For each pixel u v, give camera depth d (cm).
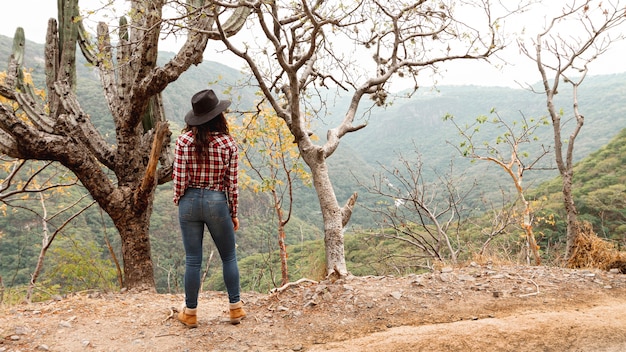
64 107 633
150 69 588
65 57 659
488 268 473
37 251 3759
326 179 548
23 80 657
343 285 416
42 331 337
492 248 853
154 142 553
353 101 644
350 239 1507
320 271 639
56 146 572
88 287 842
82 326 349
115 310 392
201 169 320
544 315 333
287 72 517
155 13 499
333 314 360
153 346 308
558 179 3703
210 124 323
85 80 12838
